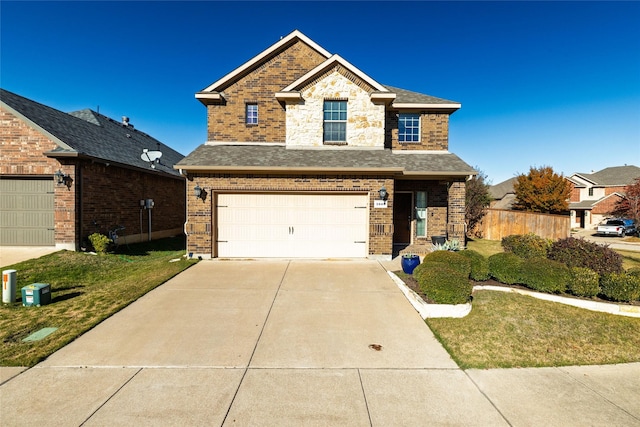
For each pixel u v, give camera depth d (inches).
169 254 510.3
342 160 428.5
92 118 676.7
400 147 528.1
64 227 442.9
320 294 283.1
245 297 274.5
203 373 161.3
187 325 218.4
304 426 125.4
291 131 467.8
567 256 328.2
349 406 137.3
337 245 424.5
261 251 422.3
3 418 127.5
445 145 528.4
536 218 684.1
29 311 239.9
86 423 125.6
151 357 176.2
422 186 532.7
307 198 421.7
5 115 440.8
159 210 677.3
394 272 350.3
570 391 151.5
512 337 207.0
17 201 450.3
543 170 1157.1
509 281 296.4
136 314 236.5
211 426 124.7
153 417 129.3
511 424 128.0
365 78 461.1
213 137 505.7
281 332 209.0
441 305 235.0
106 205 509.0
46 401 138.3
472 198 778.8
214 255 418.9
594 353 191.0
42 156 442.0
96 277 346.0
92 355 177.5
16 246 451.8
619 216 1149.7
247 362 172.2
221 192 417.1
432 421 129.0
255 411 133.5
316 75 465.4
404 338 202.8
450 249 397.4
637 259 522.9
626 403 142.8
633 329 223.9
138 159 625.3
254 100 509.4
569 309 252.7
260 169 404.2
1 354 175.6
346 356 179.8
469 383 156.0
